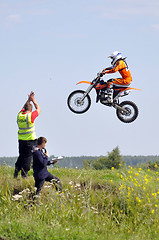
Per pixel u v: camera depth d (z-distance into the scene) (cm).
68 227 1677
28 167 2216
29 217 1733
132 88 2666
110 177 2584
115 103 2691
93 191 2178
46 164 1911
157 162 6919
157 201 2039
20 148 2188
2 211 1759
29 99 2183
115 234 1745
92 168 3033
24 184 2116
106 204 2055
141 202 2027
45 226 1612
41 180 1920
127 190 2164
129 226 1858
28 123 2139
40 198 1900
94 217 1880
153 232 1834
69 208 1872
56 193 1961
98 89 2664
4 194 1975
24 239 1466
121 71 2641
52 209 1836
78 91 2667
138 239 1694
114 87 2659
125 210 2028
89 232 1655
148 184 2208
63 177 2433
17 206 1803
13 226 1538
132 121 2700
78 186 2169
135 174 2347
